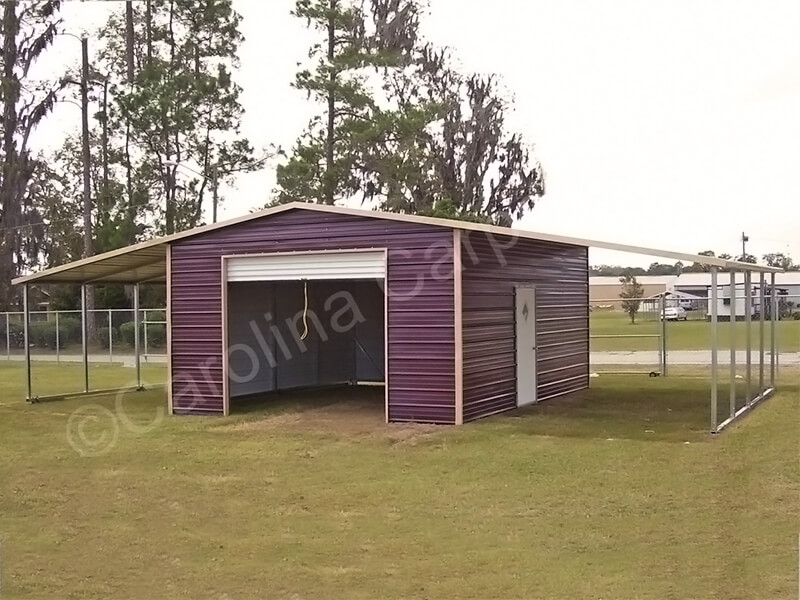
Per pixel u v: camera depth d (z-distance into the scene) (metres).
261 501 8.20
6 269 38.16
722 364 22.66
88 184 33.47
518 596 5.43
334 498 8.23
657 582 5.62
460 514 7.52
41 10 35.25
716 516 7.22
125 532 7.24
